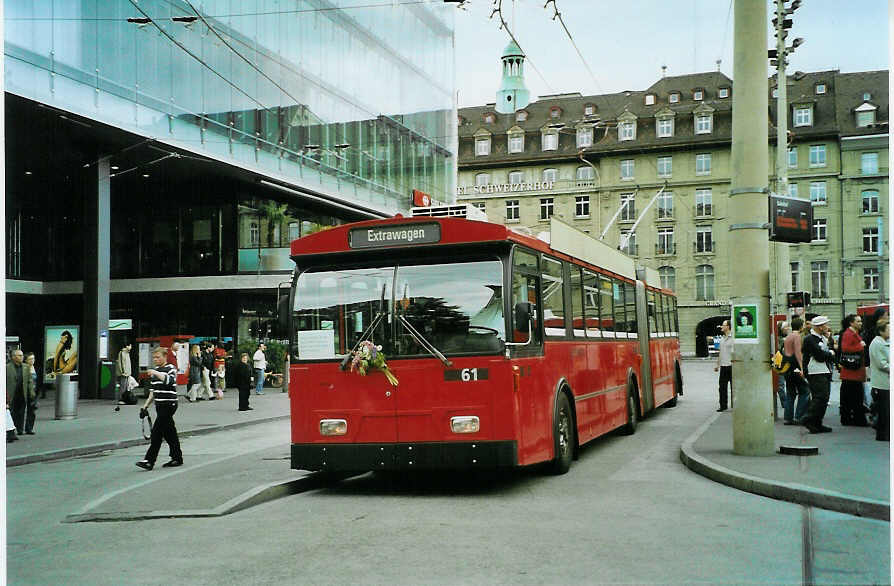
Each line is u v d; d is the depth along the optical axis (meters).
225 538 7.89
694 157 76.25
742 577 6.06
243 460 13.41
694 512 8.59
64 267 40.81
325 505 9.61
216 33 31.34
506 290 9.94
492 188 82.19
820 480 9.49
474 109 89.19
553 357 11.41
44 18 24.30
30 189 38.81
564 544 7.23
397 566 6.58
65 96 24.91
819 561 6.49
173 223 40.28
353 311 10.34
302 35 36.72
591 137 80.38
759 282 11.80
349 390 10.19
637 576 6.14
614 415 14.99
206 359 30.53
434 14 49.75
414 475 11.97
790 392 15.83
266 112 34.16
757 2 11.86
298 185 35.97
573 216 79.75
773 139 73.50
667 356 21.88
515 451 9.73
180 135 29.47
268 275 39.00
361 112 41.19
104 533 8.37
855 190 71.56
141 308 40.91
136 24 27.58
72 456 16.22
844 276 71.19
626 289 16.88
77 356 31.31
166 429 13.72
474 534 7.73
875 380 12.81
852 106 72.75
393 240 10.30
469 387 9.83
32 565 7.09
